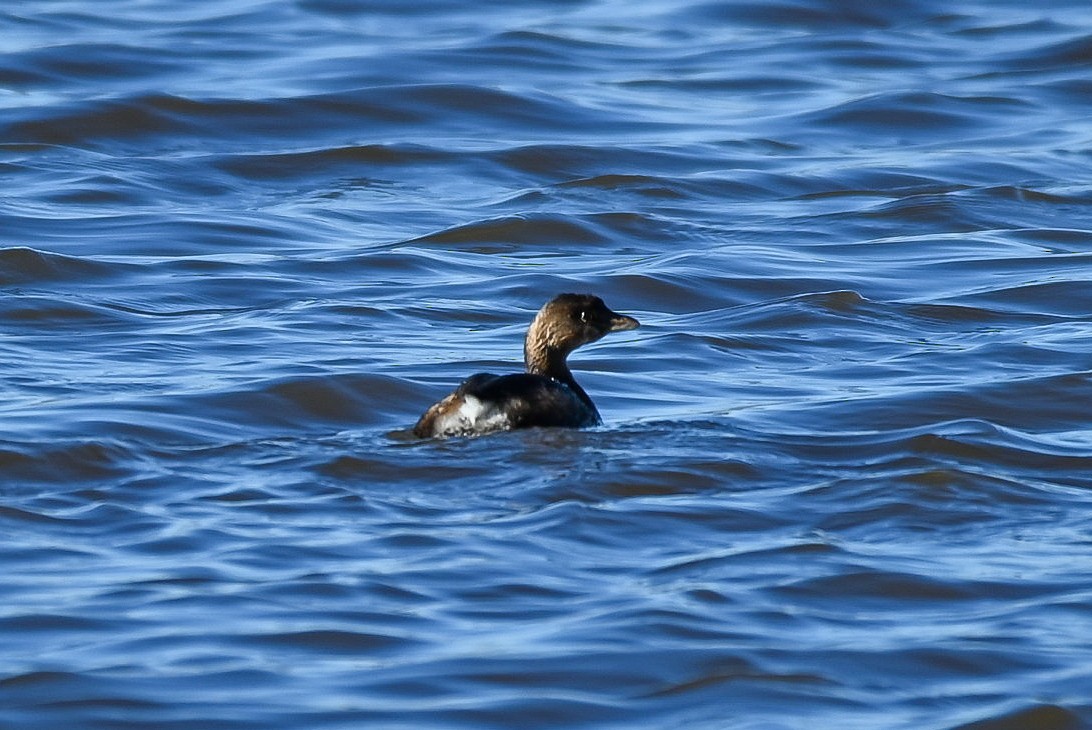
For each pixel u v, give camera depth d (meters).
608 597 10.13
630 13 34.62
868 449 13.33
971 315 18.42
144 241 21.02
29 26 32.75
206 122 26.73
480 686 9.01
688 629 9.69
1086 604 10.13
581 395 13.97
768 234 22.05
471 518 11.38
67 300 18.14
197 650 9.35
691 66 31.14
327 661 9.27
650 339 17.20
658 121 27.83
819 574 10.52
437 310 18.36
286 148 25.88
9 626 9.63
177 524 11.27
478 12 34.66
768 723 8.68
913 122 28.02
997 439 13.47
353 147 25.42
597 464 12.38
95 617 9.77
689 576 10.47
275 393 14.78
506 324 17.95
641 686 9.05
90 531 11.17
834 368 16.33
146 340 16.88
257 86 28.53
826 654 9.44
